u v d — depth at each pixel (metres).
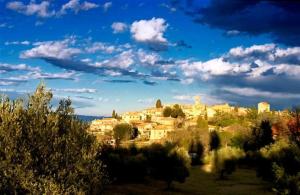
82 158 20.34
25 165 17.84
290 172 36.94
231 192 59.72
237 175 81.25
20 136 18.69
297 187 35.06
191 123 192.38
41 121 19.81
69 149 20.28
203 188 64.38
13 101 19.86
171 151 65.94
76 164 20.03
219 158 77.31
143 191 55.06
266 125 111.75
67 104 22.08
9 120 18.70
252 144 111.75
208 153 108.69
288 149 38.38
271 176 58.06
